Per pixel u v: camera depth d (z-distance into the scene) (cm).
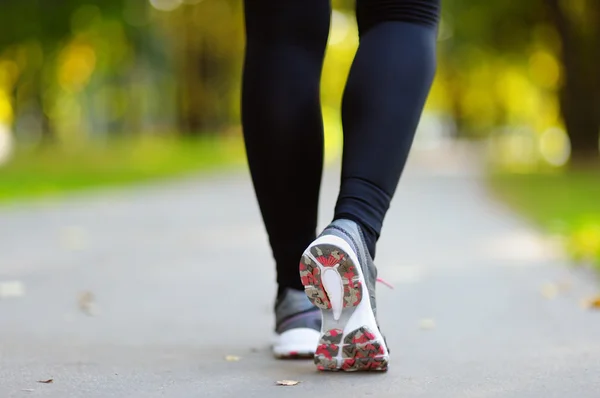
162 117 6200
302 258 288
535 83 3516
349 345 302
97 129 5831
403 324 461
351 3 3538
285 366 333
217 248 882
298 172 335
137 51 4181
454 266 735
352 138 306
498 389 292
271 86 333
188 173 2606
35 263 761
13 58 3556
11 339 413
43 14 3275
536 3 2886
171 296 576
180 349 382
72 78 4238
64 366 339
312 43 339
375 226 299
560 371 323
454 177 2412
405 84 308
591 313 490
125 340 411
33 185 1873
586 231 921
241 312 507
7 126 5159
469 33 3047
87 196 1684
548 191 1669
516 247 867
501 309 512
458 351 373
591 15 2709
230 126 5759
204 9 4422
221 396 283
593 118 2730
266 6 337
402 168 308
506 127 5594
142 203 1533
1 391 294
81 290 605
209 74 5091
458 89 5022
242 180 2289
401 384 297
